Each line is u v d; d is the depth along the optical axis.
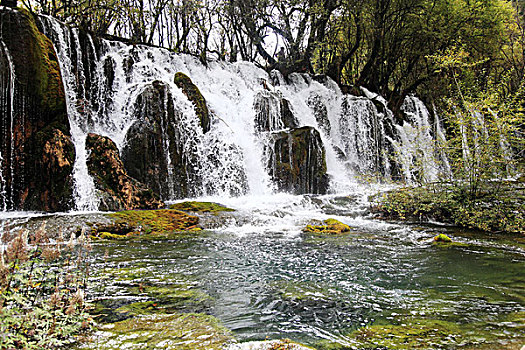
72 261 5.31
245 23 23.67
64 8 16.55
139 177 11.75
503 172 9.93
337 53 27.78
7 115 9.65
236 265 5.75
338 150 18.80
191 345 2.89
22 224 7.45
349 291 4.52
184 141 13.04
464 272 5.48
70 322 3.13
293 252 6.74
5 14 9.91
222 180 13.73
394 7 23.06
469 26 22.77
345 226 9.27
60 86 10.92
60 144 10.06
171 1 20.19
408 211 11.20
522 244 7.62
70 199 9.77
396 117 22.42
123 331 3.12
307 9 21.69
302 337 3.16
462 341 3.03
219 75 18.64
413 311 3.84
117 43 15.45
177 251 6.61
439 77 24.55
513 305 4.02
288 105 17.86
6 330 2.58
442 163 11.42
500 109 9.66
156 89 12.67
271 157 14.80
